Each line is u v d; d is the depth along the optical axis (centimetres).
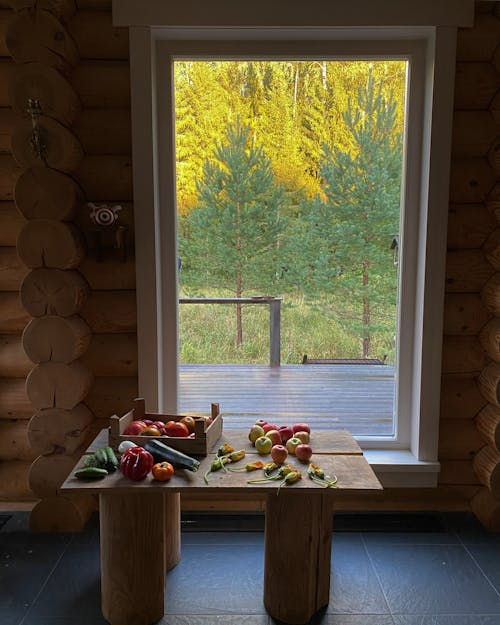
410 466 255
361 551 233
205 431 191
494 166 240
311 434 216
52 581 211
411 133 252
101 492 169
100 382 260
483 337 249
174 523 218
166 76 247
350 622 189
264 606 196
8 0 220
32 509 253
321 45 247
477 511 258
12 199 250
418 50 246
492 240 243
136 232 244
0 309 253
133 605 184
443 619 191
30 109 220
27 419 263
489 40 237
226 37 244
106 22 237
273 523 185
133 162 240
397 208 264
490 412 249
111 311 252
